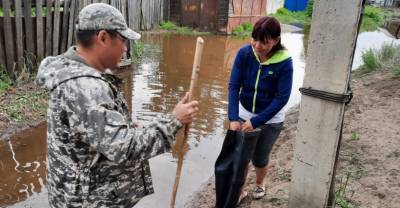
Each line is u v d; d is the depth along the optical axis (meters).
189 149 4.77
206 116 5.86
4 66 6.17
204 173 4.26
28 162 4.27
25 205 3.54
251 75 2.96
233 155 3.04
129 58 8.48
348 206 3.10
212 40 13.55
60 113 1.67
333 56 2.42
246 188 3.78
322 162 2.67
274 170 4.11
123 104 1.86
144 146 1.65
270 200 3.46
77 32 1.76
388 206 3.12
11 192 3.73
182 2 15.70
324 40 2.44
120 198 1.91
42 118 5.32
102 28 1.70
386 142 4.31
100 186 1.83
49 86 1.68
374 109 5.52
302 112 2.70
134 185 1.98
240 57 3.00
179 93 6.89
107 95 1.65
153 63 9.12
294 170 2.88
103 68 1.82
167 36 13.57
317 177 2.73
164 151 1.75
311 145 2.71
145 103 6.23
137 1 13.60
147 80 7.61
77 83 1.62
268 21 2.66
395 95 6.03
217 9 15.09
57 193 1.82
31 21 6.46
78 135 1.69
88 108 1.59
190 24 15.81
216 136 5.18
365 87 6.76
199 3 15.40
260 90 2.96
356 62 10.12
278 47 2.83
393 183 3.45
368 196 3.28
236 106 3.06
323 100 2.55
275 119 3.09
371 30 18.81
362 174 3.65
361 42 14.14
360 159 3.95
